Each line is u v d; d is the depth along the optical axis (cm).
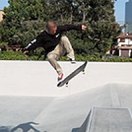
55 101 1573
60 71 592
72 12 4038
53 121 1152
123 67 1739
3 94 1756
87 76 1736
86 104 1398
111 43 3828
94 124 733
